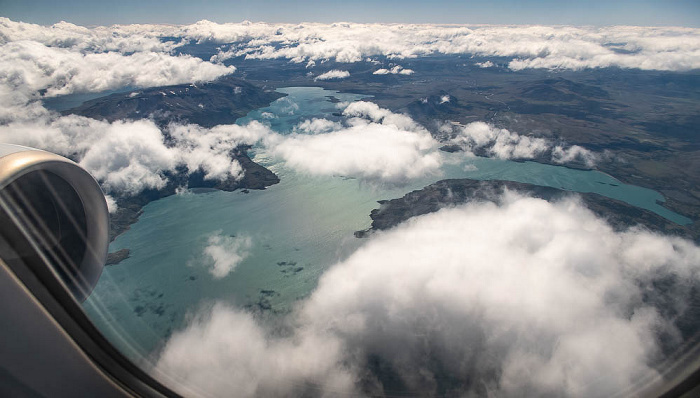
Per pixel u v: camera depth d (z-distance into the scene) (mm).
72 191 4809
